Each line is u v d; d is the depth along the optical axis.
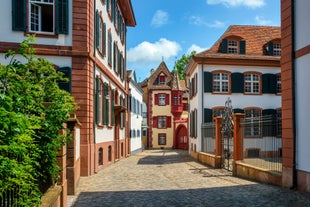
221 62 26.61
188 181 12.92
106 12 19.36
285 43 11.12
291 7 10.76
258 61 27.02
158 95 50.47
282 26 11.32
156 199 9.26
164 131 50.16
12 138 3.19
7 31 14.43
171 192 10.39
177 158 26.91
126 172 16.12
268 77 27.27
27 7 14.65
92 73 15.55
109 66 20.31
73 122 9.75
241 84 26.88
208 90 26.28
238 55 27.00
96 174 15.28
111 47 21.03
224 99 26.55
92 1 15.66
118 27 24.44
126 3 25.30
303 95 10.12
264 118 15.70
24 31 14.49
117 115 23.61
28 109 5.06
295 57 10.61
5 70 4.72
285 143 10.86
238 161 14.83
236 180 13.19
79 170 13.48
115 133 23.75
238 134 14.90
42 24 15.35
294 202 8.52
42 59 9.49
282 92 11.20
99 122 17.38
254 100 27.00
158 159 25.69
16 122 3.15
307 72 9.97
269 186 11.27
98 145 16.73
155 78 52.06
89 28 15.18
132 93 33.72
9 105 3.27
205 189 10.95
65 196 7.67
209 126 22.22
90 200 9.12
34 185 4.47
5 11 14.47
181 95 50.34
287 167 10.68
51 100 7.85
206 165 20.20
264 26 30.16
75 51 14.71
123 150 26.91
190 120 31.03
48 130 6.04
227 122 16.89
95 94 15.98
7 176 3.28
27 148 4.53
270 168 12.87
